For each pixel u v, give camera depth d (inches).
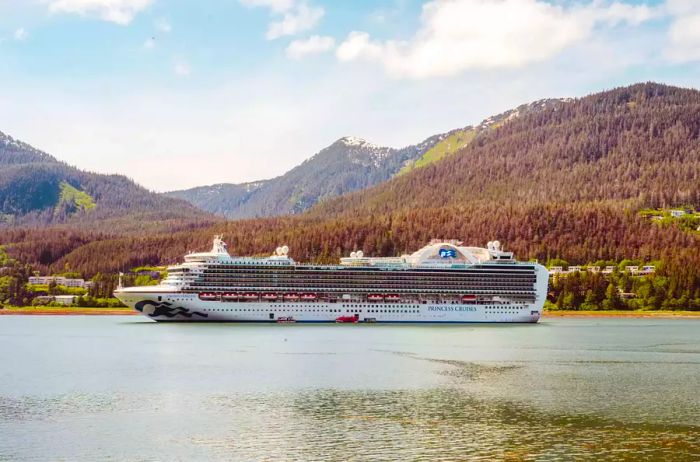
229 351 7180.1
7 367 6151.6
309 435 3895.2
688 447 3715.6
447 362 6471.5
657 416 4350.4
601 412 4441.4
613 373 5944.9
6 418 4259.4
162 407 4530.0
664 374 5905.5
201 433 3934.5
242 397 4830.2
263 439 3826.3
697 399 4842.5
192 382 5374.0
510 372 5930.1
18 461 3481.8
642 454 3604.8
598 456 3570.4
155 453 3597.4
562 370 6082.7
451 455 3572.8
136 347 7598.4
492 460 3503.9
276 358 6653.5
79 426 4082.2
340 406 4559.5
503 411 4453.7
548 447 3708.2
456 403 4662.9
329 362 6402.6
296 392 4995.1
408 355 6934.1
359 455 3565.5
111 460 3501.5
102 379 5521.7
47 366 6200.8
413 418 4266.7
